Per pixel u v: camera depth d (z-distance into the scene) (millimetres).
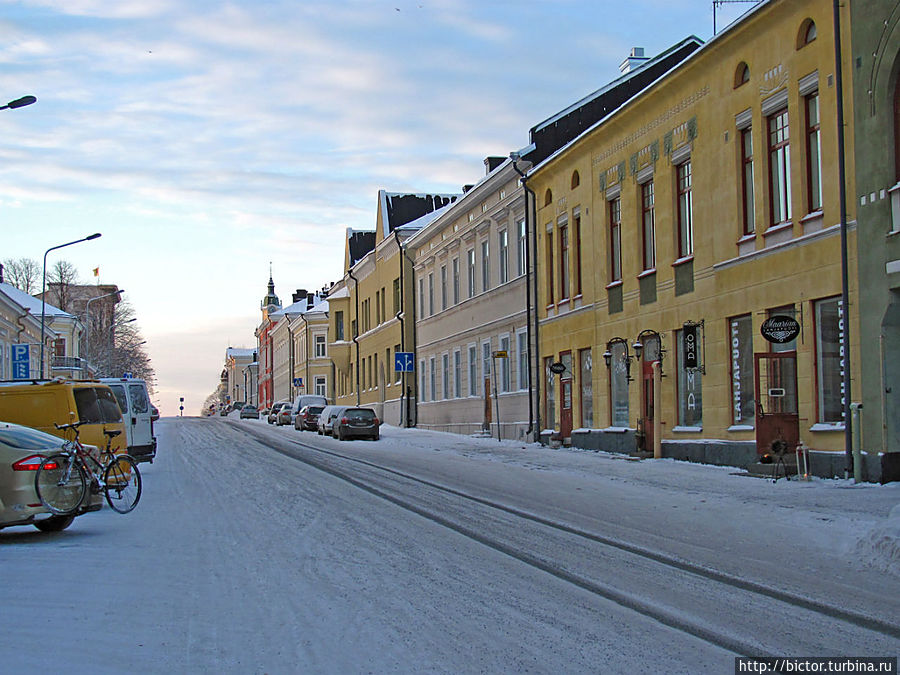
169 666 6812
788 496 16500
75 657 7055
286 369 116000
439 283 51000
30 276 103750
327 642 7391
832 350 19422
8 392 17797
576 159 32625
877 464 17781
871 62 18062
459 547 11906
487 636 7488
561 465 25078
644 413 27891
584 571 10219
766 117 21828
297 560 11133
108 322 101938
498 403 40969
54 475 13297
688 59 24438
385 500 17312
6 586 9758
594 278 31234
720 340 23547
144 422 27797
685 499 16688
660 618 8047
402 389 56531
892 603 8578
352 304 73312
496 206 40562
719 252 23641
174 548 12203
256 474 23906
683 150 25469
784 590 9164
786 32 20859
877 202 17859
